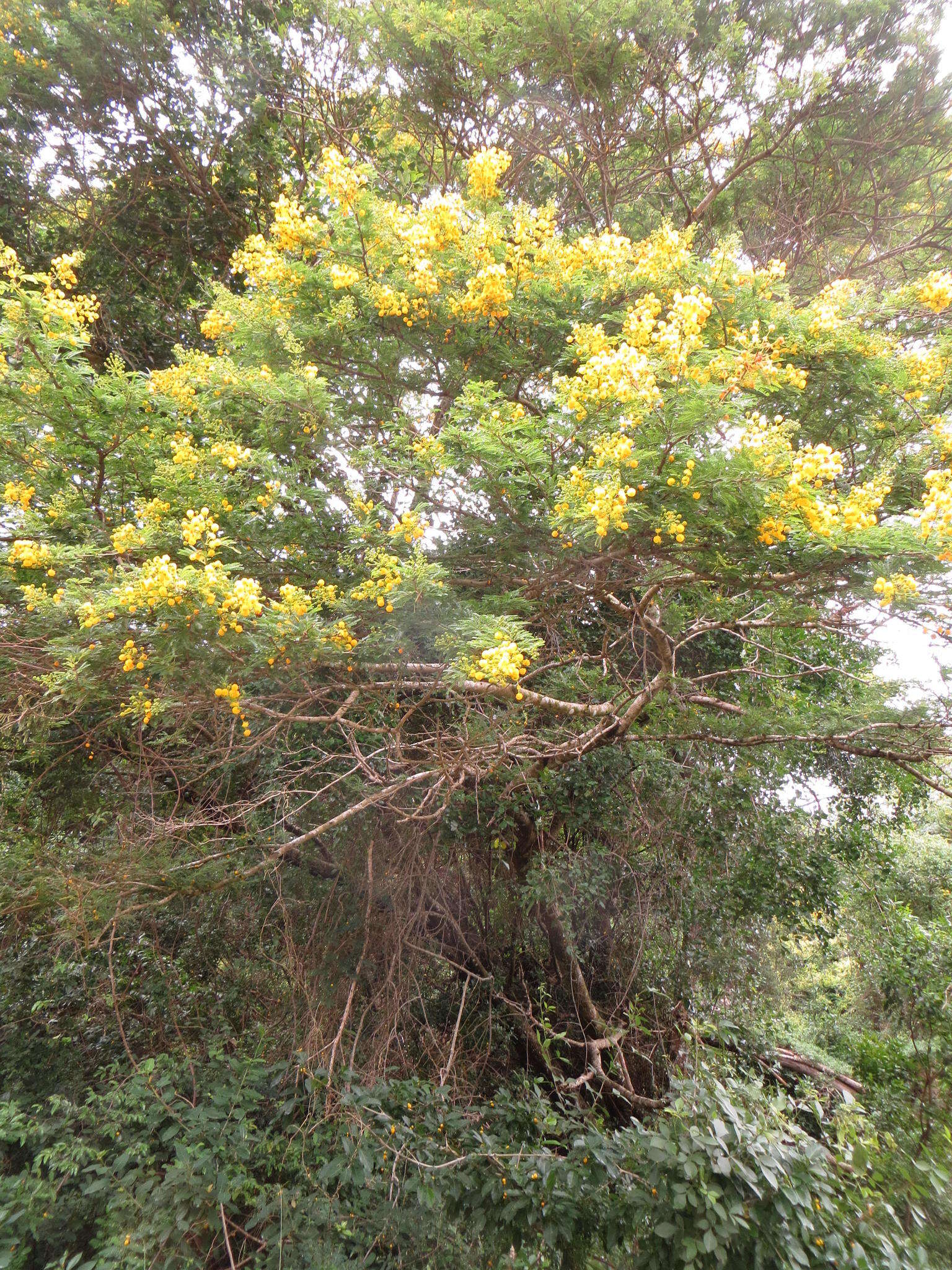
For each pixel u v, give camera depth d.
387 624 3.40
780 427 2.99
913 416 3.89
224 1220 3.81
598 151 6.66
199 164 6.59
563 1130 4.09
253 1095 4.54
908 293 4.02
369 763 5.26
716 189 6.98
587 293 4.23
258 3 6.41
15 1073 5.17
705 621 5.10
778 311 3.89
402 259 4.12
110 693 3.23
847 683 6.65
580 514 2.87
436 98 6.32
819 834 6.34
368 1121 4.31
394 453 4.12
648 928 5.83
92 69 5.82
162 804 5.55
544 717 5.45
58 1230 3.89
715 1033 4.37
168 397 3.98
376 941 5.71
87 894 3.86
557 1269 3.65
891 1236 2.91
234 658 2.94
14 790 5.45
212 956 5.99
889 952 6.14
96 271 6.51
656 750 5.88
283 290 4.22
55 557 3.03
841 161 7.09
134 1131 4.36
